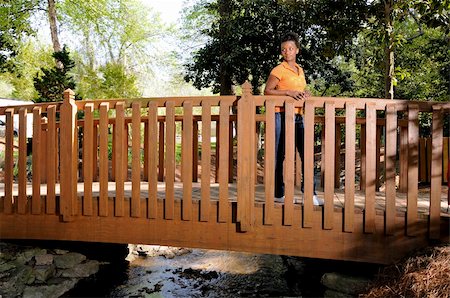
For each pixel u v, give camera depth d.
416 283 2.71
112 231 3.87
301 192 4.55
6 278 4.00
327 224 3.38
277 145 3.75
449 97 9.53
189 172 3.65
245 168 3.47
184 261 5.80
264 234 3.51
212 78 11.30
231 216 3.58
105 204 3.85
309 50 10.05
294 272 4.98
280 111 3.71
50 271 4.38
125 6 16.91
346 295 3.42
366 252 3.36
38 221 4.06
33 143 4.04
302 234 3.45
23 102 18.25
